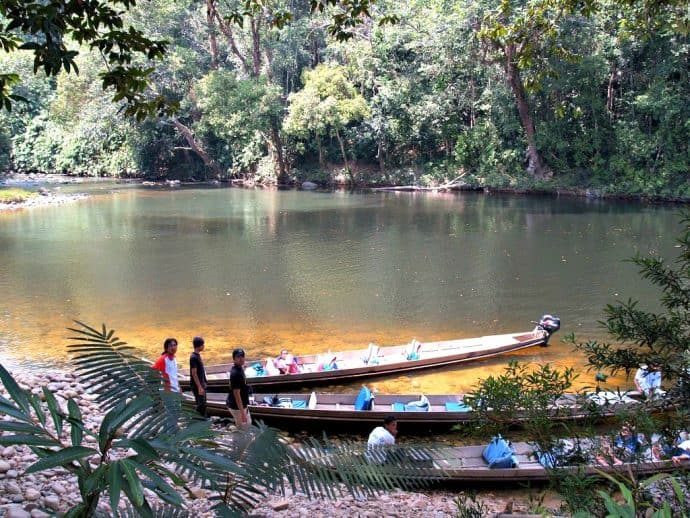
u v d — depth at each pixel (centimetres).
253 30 5128
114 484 258
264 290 2072
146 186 5569
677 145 4156
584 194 4381
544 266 2362
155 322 1739
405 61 5050
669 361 443
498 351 1458
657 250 2575
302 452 418
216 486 374
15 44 835
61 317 1775
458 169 5103
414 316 1802
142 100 930
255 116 5022
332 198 4603
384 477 405
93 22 830
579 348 509
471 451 916
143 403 317
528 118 4528
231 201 4456
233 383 885
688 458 595
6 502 600
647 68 4244
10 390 293
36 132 6750
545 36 1680
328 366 1327
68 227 3319
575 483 449
